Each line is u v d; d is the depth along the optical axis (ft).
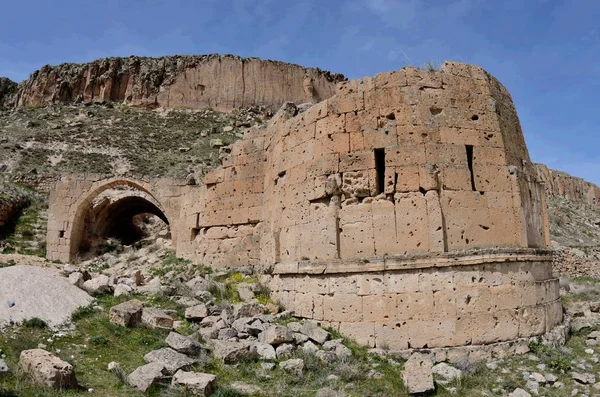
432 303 35.37
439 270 35.83
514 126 44.86
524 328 37.04
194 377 26.99
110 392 25.64
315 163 42.80
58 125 203.72
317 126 43.73
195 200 65.51
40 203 110.52
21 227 94.32
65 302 38.34
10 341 30.25
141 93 245.04
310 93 258.37
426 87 40.52
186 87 247.29
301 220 43.45
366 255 38.37
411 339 35.12
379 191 39.78
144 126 212.23
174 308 42.55
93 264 75.61
